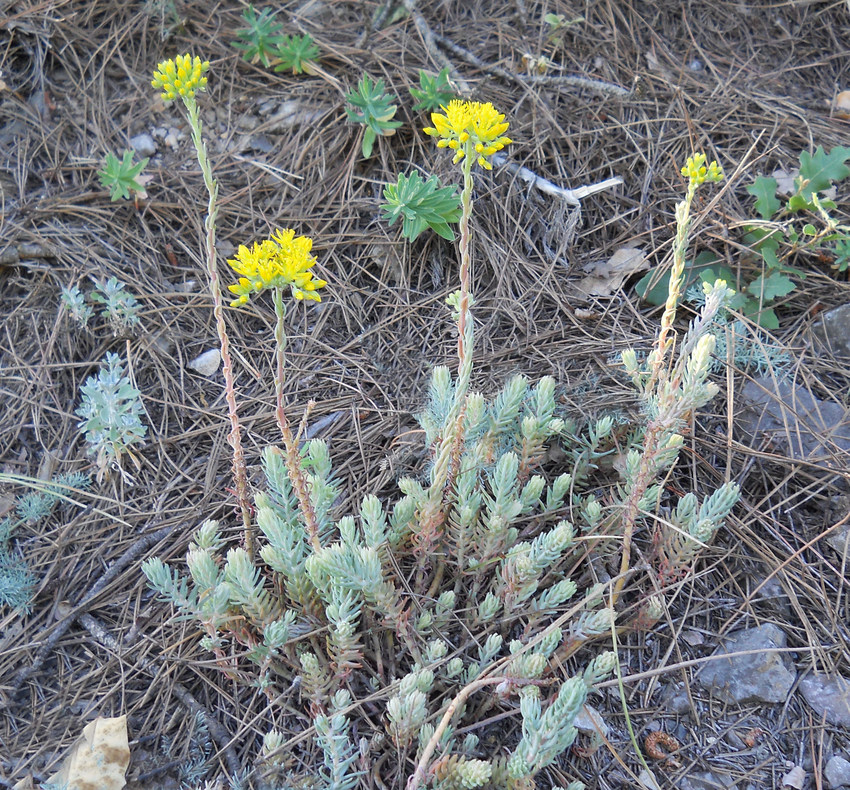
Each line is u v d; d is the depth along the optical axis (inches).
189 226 19.3
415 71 21.3
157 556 15.1
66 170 19.7
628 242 19.4
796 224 19.5
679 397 12.3
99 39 21.2
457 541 13.4
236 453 13.2
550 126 20.7
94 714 13.5
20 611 14.4
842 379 17.3
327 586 12.6
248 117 20.8
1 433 16.4
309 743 12.9
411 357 17.9
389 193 17.8
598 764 13.0
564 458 15.8
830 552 15.0
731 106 21.4
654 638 14.2
